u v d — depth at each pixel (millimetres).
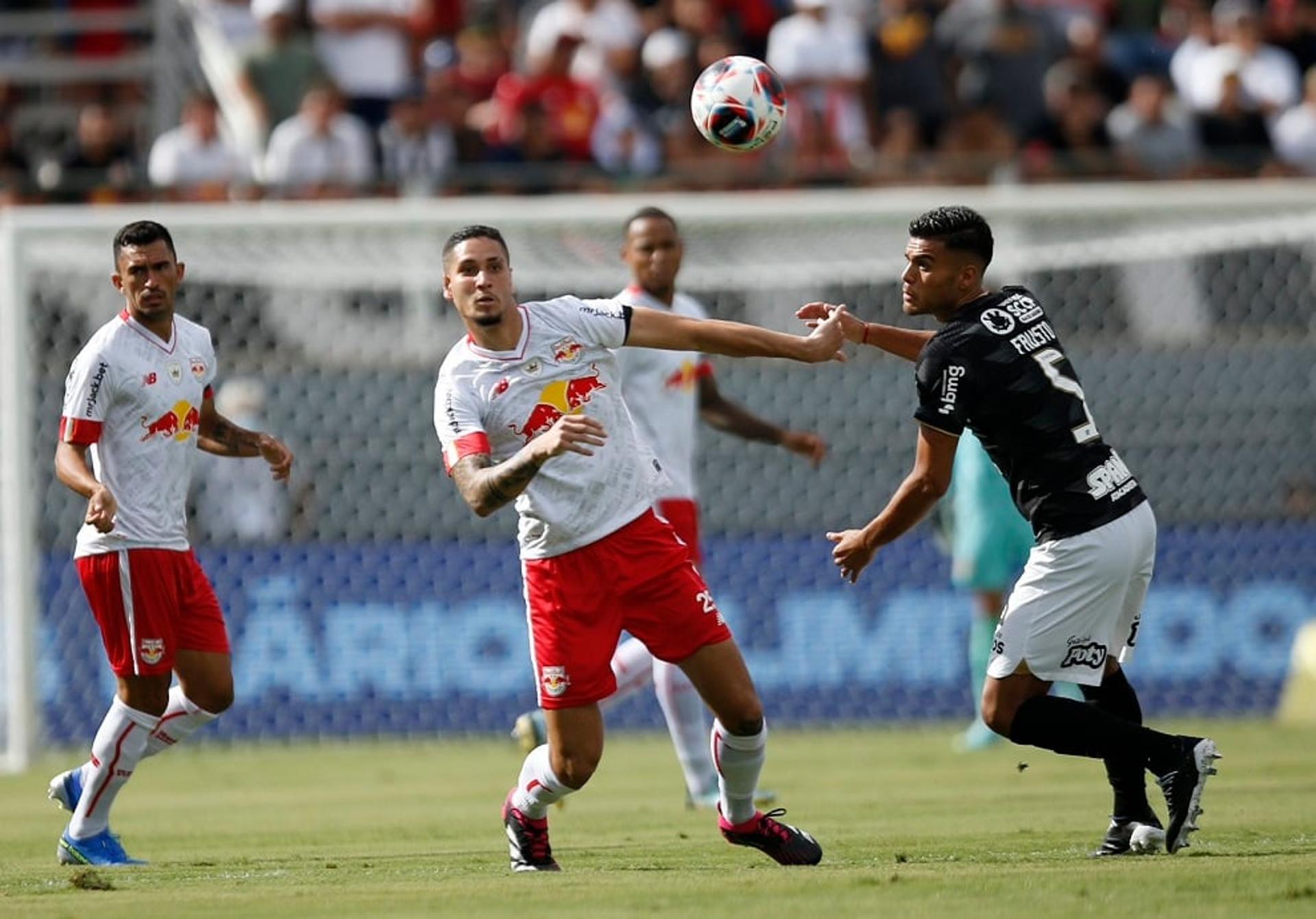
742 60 24531
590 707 22094
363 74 62656
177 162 57531
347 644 47219
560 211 48219
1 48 66188
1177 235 52000
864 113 62719
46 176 55250
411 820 29922
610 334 22094
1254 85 66000
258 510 47438
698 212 48562
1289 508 50156
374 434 48125
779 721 47875
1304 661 48188
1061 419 21500
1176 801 21203
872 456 49812
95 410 23828
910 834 25609
